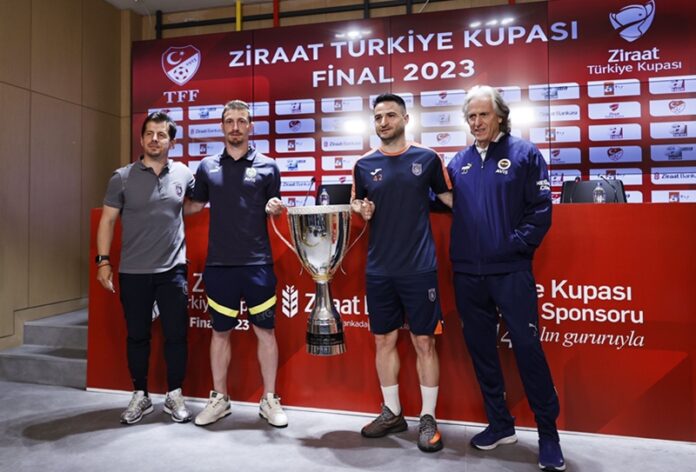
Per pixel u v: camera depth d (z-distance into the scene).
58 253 4.15
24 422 2.36
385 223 2.03
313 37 4.46
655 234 2.07
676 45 3.85
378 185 2.03
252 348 2.53
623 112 3.96
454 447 2.03
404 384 2.32
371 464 1.89
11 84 3.74
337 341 2.11
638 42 3.91
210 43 4.68
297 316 2.45
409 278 1.99
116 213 2.40
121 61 5.06
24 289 3.78
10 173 3.71
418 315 2.01
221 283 2.24
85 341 3.50
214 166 2.30
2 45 3.67
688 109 3.84
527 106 4.10
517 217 1.90
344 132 4.42
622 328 2.10
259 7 4.95
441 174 2.04
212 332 2.55
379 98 2.05
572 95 4.03
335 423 2.30
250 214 2.24
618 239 2.11
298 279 2.45
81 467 1.89
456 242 1.99
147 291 2.35
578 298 2.14
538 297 2.18
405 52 4.29
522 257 1.89
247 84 4.61
